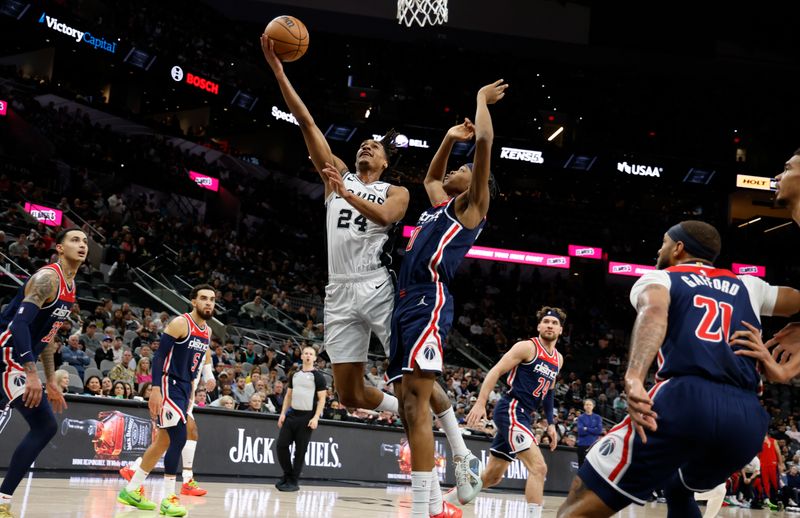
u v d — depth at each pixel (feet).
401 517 22.09
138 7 86.74
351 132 97.40
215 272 70.13
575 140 109.60
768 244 106.63
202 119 99.09
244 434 34.27
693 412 8.52
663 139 109.29
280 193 97.45
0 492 15.25
